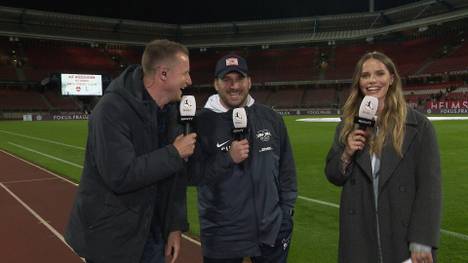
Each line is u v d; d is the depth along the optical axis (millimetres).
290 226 3676
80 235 2789
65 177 11508
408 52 62406
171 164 2668
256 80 68688
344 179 3119
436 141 2873
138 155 2756
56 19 65125
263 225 3439
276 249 3602
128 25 69938
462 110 46844
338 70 65875
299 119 43719
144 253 3049
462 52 55719
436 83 56094
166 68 2766
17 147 19688
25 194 9469
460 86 52031
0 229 6863
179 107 2986
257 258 3615
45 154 16672
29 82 61469
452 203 7613
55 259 5559
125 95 2703
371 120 2871
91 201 2768
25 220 7363
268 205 3457
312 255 5367
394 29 58906
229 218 3451
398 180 2889
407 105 3010
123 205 2732
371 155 3023
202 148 3459
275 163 3533
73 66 66438
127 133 2680
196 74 71938
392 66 3027
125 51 72000
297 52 70750
